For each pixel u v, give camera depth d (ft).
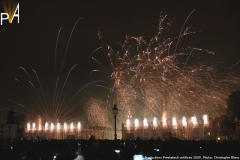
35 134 399.44
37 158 61.98
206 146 85.66
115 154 53.83
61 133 391.65
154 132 324.80
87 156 60.90
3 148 94.22
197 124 309.63
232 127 281.33
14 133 210.59
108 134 388.37
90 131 377.91
